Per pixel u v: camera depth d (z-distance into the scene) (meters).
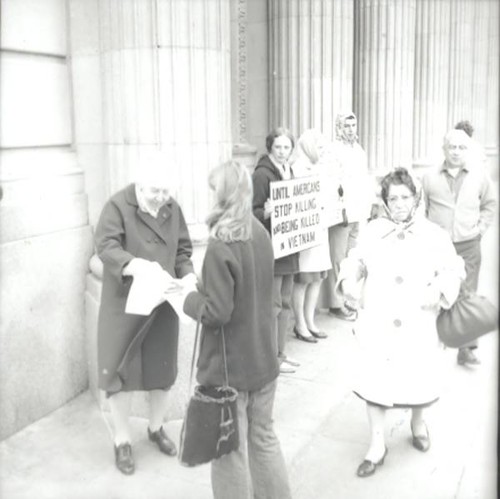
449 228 4.64
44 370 3.78
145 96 3.79
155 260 3.26
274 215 4.53
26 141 3.65
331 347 5.28
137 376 3.34
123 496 3.16
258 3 6.05
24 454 3.44
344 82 6.19
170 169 3.22
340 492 3.27
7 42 3.49
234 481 2.70
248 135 6.16
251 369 2.67
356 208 5.60
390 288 3.32
